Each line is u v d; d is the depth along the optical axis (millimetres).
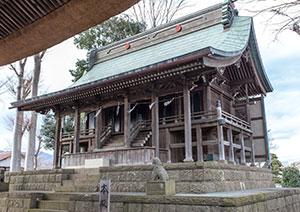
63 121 27547
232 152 13359
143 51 19250
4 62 5230
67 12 4023
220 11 16891
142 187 9234
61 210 8562
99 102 15594
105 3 3768
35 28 4418
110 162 13516
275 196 8211
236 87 16547
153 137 13070
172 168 8586
